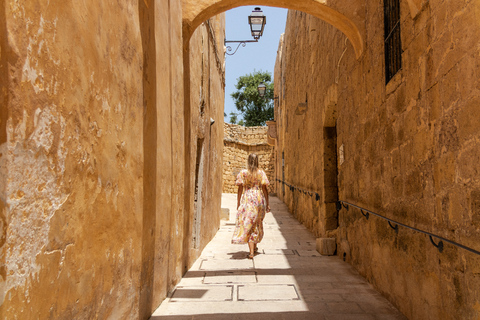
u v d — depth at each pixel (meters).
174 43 3.95
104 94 1.99
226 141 23.39
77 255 1.65
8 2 1.17
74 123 1.62
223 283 4.25
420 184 2.81
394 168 3.41
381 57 3.85
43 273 1.36
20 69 1.23
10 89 1.18
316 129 8.05
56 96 1.46
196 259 5.59
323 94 7.20
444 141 2.42
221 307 3.42
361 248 4.66
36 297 1.31
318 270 4.92
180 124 4.28
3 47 1.15
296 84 11.99
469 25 2.10
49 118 1.41
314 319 3.14
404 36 3.15
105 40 2.01
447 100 2.38
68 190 1.57
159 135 3.24
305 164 9.81
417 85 2.88
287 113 15.08
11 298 1.16
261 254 6.05
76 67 1.65
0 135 1.13
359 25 4.53
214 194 8.30
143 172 2.75
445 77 2.41
